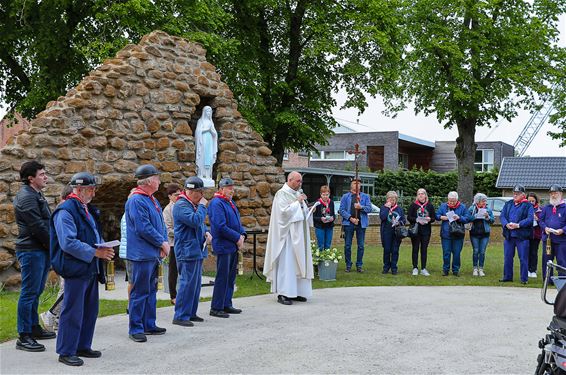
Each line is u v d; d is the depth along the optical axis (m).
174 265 9.71
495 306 9.79
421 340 7.38
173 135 13.17
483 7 26.23
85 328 6.45
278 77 23.75
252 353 6.71
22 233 6.70
